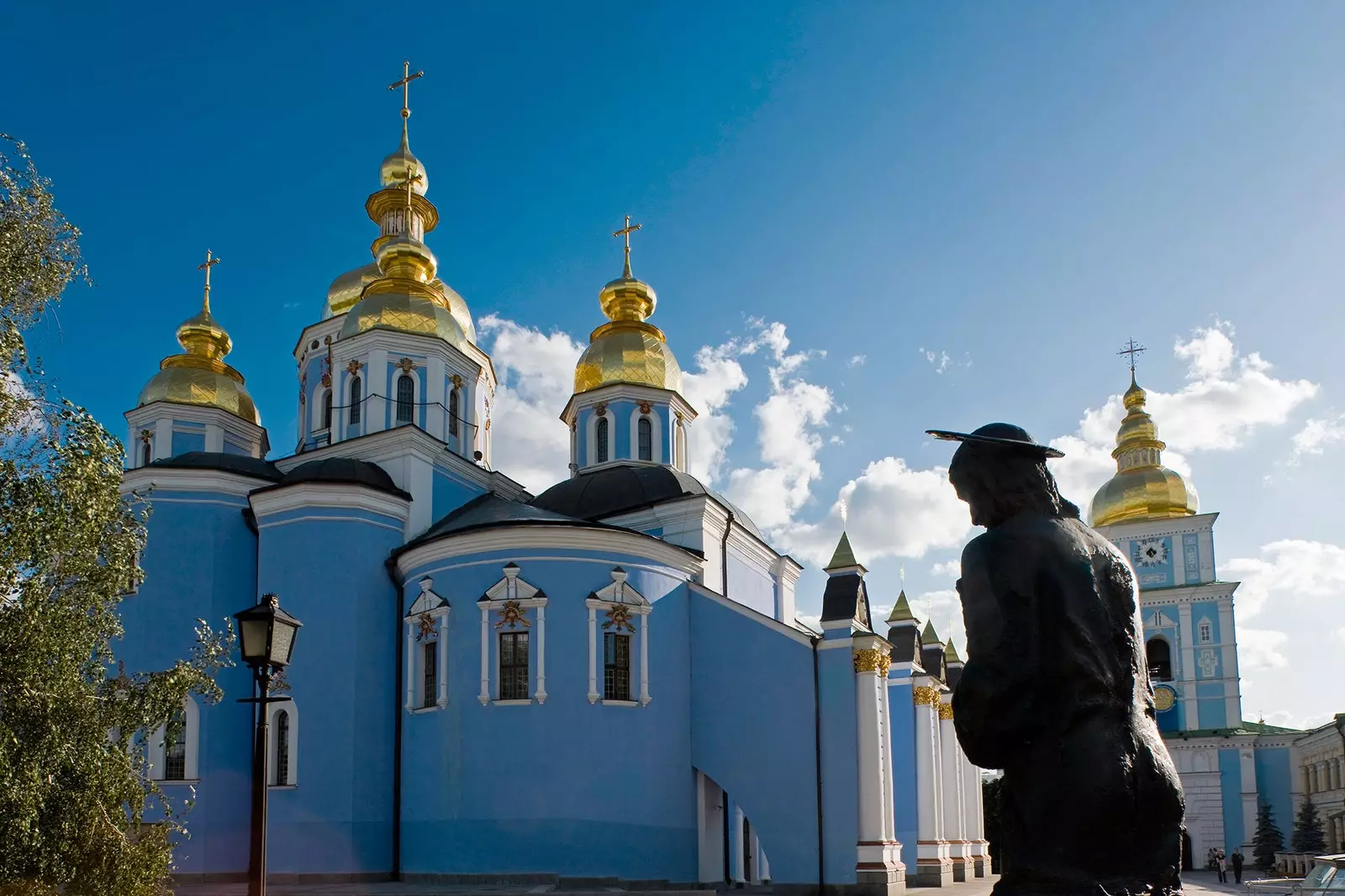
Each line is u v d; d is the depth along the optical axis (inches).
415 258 1689.2
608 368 1775.3
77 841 623.8
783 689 1229.7
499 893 1078.4
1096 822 248.2
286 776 1267.2
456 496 1507.1
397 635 1332.4
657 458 1755.7
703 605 1295.5
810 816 1184.8
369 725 1280.8
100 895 623.8
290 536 1332.4
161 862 669.9
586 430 1761.8
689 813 1238.3
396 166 1940.2
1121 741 253.8
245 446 1898.4
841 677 1205.7
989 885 1633.9
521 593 1208.2
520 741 1178.6
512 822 1163.3
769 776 1214.3
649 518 1502.2
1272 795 2869.1
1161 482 3053.6
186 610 1359.5
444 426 1572.3
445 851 1192.8
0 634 623.5
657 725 1226.0
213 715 1301.7
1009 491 282.0
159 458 1809.8
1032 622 261.4
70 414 679.7
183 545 1379.2
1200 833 2765.7
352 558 1318.9
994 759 265.7
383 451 1449.3
